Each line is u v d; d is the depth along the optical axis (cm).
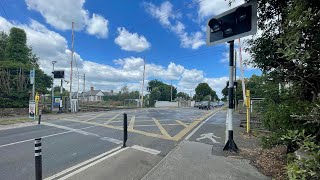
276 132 556
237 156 744
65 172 623
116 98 7675
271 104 552
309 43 356
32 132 1272
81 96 8606
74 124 1630
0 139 1079
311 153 294
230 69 824
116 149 876
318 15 334
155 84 10125
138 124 1636
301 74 404
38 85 2781
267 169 606
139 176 584
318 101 351
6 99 2366
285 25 454
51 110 2783
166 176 565
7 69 2514
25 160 740
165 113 2916
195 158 721
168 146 921
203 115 2578
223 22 764
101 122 1753
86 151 850
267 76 571
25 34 3312
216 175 570
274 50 578
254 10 677
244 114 2745
